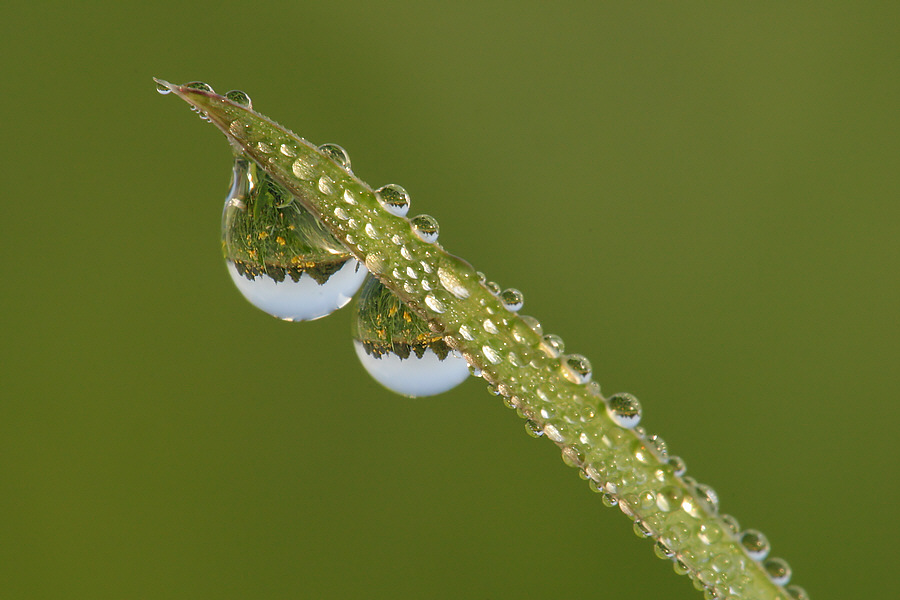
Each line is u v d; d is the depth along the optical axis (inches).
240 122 3.7
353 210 3.7
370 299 3.9
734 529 3.7
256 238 3.9
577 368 3.7
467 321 3.7
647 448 3.7
